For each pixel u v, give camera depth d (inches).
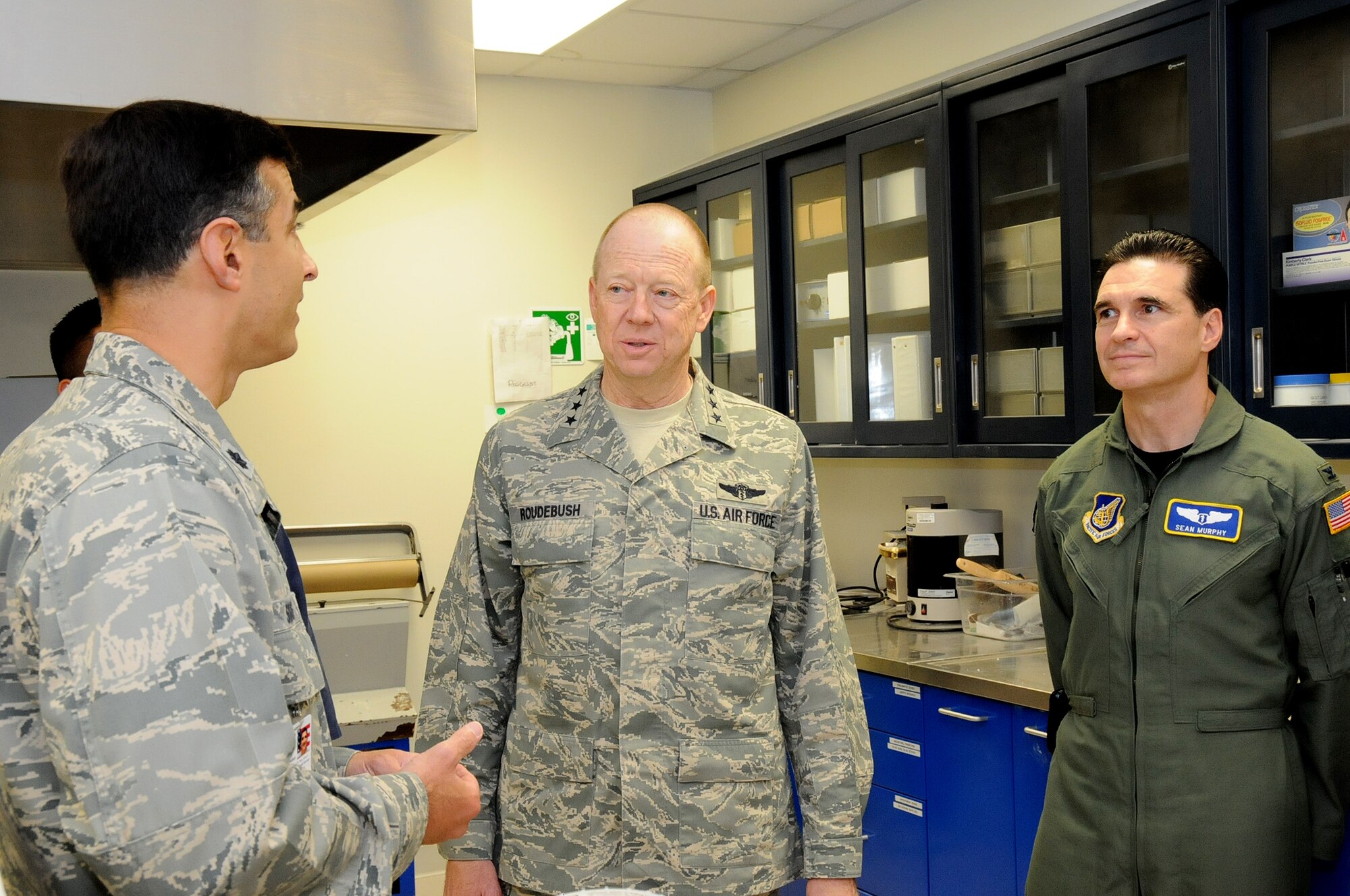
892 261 121.2
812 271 132.6
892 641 118.4
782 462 68.4
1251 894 65.6
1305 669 67.1
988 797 99.1
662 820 62.1
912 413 119.3
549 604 65.0
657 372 65.6
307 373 137.7
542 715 64.7
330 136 77.2
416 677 141.6
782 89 151.7
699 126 164.4
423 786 40.5
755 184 137.3
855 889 64.7
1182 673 68.4
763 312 137.3
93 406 35.3
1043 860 75.4
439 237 145.5
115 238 37.4
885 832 111.5
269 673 33.8
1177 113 90.1
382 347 141.9
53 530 32.3
